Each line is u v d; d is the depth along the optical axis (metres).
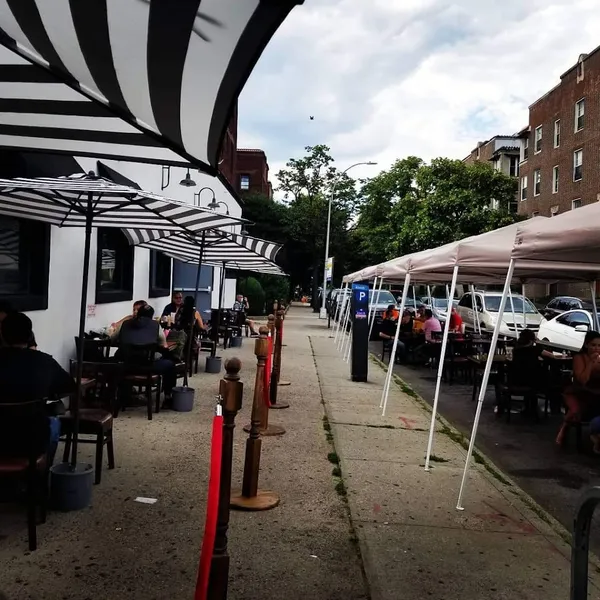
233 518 4.61
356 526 4.57
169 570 3.69
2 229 7.09
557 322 17.72
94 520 4.36
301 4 2.04
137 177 12.13
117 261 11.52
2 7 2.72
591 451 7.40
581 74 32.69
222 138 3.62
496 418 9.23
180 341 8.59
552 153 35.94
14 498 4.46
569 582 3.84
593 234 4.46
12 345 4.23
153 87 3.08
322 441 6.97
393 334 15.81
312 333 22.75
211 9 2.22
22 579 3.51
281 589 3.59
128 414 7.70
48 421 4.20
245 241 9.98
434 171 34.78
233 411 3.12
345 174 42.22
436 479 5.83
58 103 4.17
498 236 6.36
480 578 3.84
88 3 2.39
